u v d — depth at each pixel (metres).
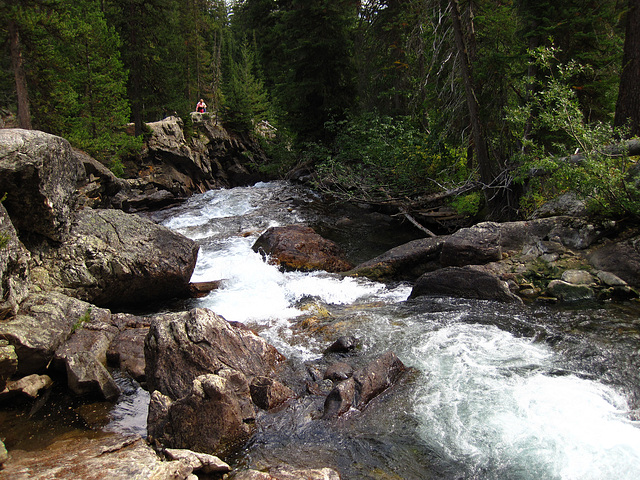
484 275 9.36
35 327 6.87
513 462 4.67
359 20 24.42
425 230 16.20
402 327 8.16
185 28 42.69
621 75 13.38
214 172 33.44
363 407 5.73
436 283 9.82
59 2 17.41
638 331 7.28
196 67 43.41
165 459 4.64
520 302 8.89
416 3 18.73
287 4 29.55
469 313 8.60
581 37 13.91
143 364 6.91
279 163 31.09
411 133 18.30
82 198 11.33
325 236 16.61
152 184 25.80
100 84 22.69
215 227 17.59
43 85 18.38
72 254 9.31
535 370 6.40
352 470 4.64
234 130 37.78
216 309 9.88
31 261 8.70
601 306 8.39
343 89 26.75
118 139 22.88
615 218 9.78
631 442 4.80
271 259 12.77
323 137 27.34
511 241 10.51
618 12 13.26
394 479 4.50
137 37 26.94
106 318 8.05
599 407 5.47
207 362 6.12
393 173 18.55
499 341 7.38
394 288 11.02
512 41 14.63
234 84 37.94
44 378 6.54
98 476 4.04
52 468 4.23
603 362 6.44
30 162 8.16
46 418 5.79
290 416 5.61
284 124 29.20
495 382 6.14
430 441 5.07
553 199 11.57
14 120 22.39
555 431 5.08
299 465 4.73
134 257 9.80
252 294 10.82
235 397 5.39
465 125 15.92
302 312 9.42
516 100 15.43
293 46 26.28
